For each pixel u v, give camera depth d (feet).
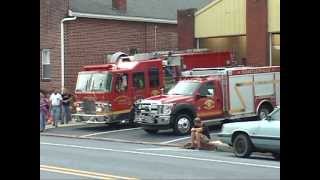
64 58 124.77
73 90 125.80
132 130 97.45
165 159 60.49
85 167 52.70
